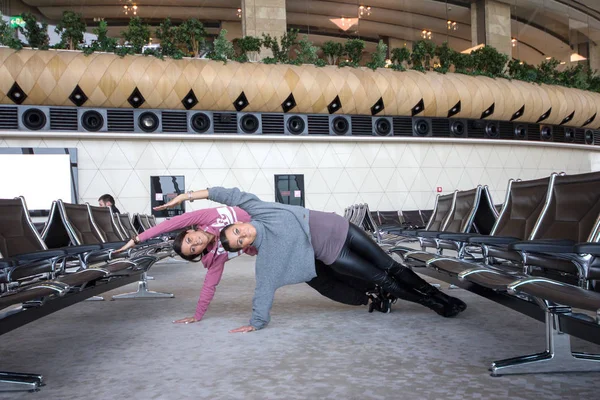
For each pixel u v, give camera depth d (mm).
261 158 15844
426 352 2895
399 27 18391
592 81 20453
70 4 15273
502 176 18062
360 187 16516
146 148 15008
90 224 6105
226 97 14891
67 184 14359
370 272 3703
